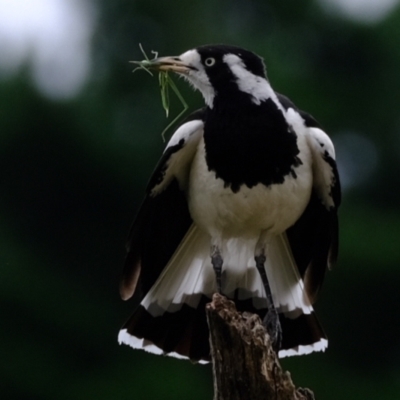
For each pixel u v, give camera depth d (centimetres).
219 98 954
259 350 812
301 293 1014
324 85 2064
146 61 981
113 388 1841
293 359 1895
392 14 2112
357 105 2077
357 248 1902
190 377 1820
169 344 1010
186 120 965
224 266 1005
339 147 2066
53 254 2053
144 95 2002
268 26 2075
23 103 1988
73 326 1927
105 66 2012
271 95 952
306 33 2100
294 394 816
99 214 2059
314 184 973
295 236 1004
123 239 2055
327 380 1892
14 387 1866
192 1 2009
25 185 2052
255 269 1006
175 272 1012
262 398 814
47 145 2019
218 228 964
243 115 943
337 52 2106
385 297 1939
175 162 959
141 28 2009
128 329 1009
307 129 950
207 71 966
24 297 1931
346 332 1962
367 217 1961
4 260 1969
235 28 2034
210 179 945
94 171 2023
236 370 813
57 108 1991
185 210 991
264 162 938
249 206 945
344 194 2012
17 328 1917
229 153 941
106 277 2048
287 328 1014
